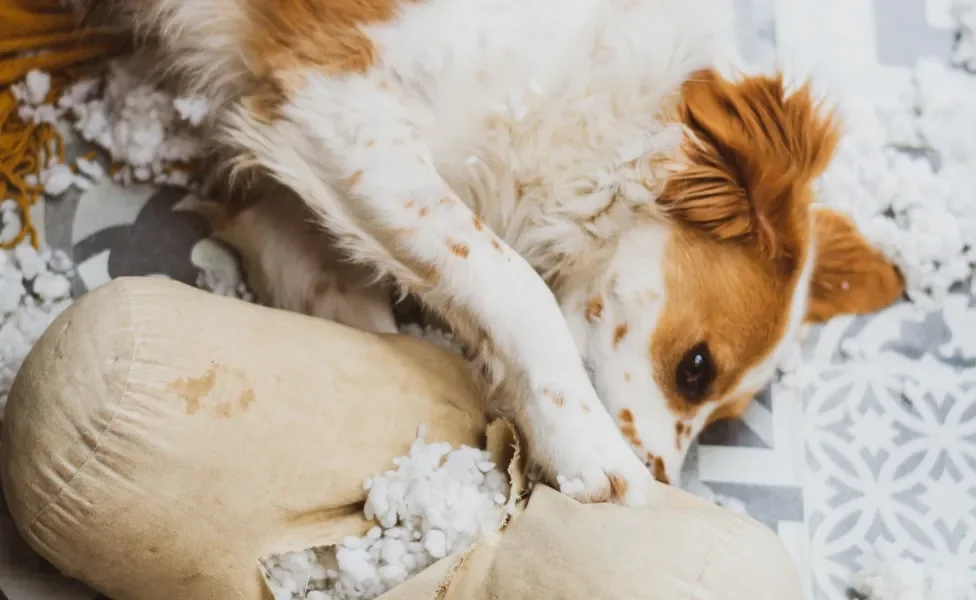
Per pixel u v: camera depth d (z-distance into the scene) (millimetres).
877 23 1102
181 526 804
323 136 892
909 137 1088
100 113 988
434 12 896
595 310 932
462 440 883
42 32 975
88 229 992
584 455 863
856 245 1044
